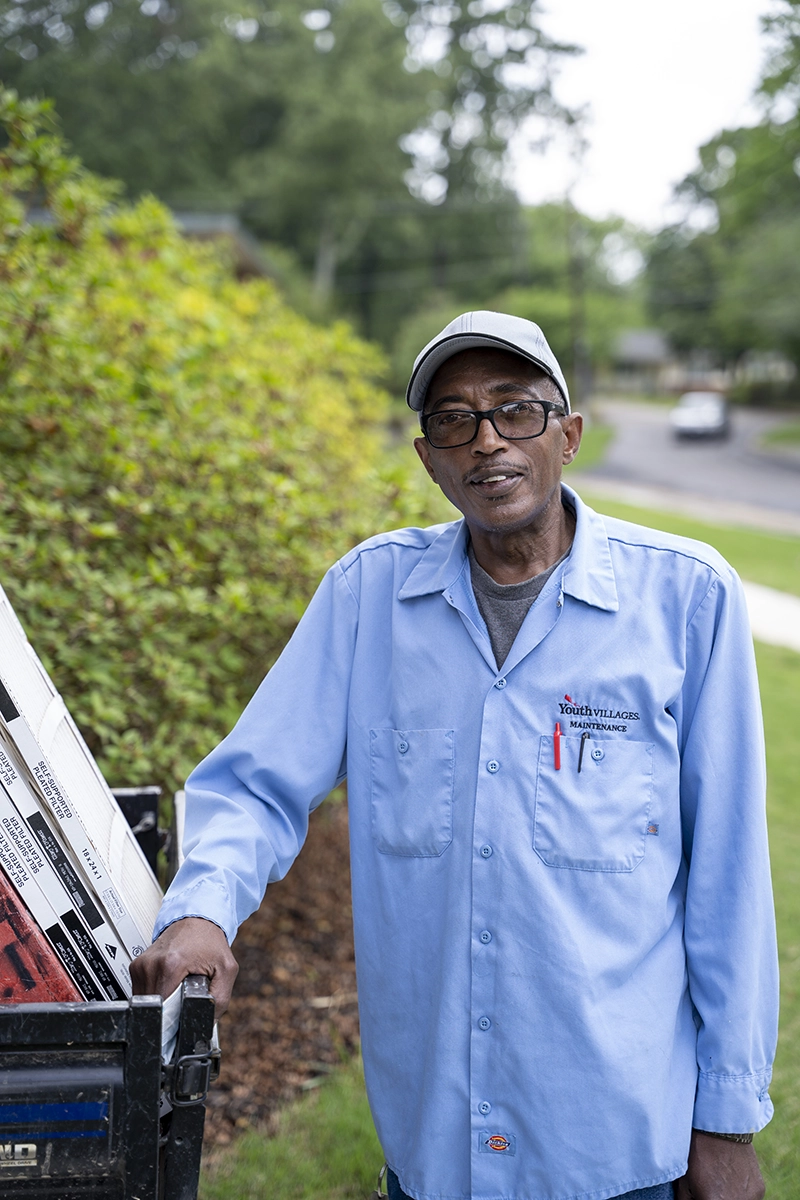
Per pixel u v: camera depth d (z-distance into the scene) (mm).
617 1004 1417
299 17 42312
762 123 21734
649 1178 1423
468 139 47812
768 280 43438
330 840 4402
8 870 1248
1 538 2959
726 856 1478
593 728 1456
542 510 1499
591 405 50938
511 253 49031
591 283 63312
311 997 3326
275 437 3838
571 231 44719
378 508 3867
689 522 16750
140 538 3447
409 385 1519
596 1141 1395
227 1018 3186
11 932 1241
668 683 1467
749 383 51781
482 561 1552
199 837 1464
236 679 3494
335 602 1631
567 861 1419
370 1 42219
